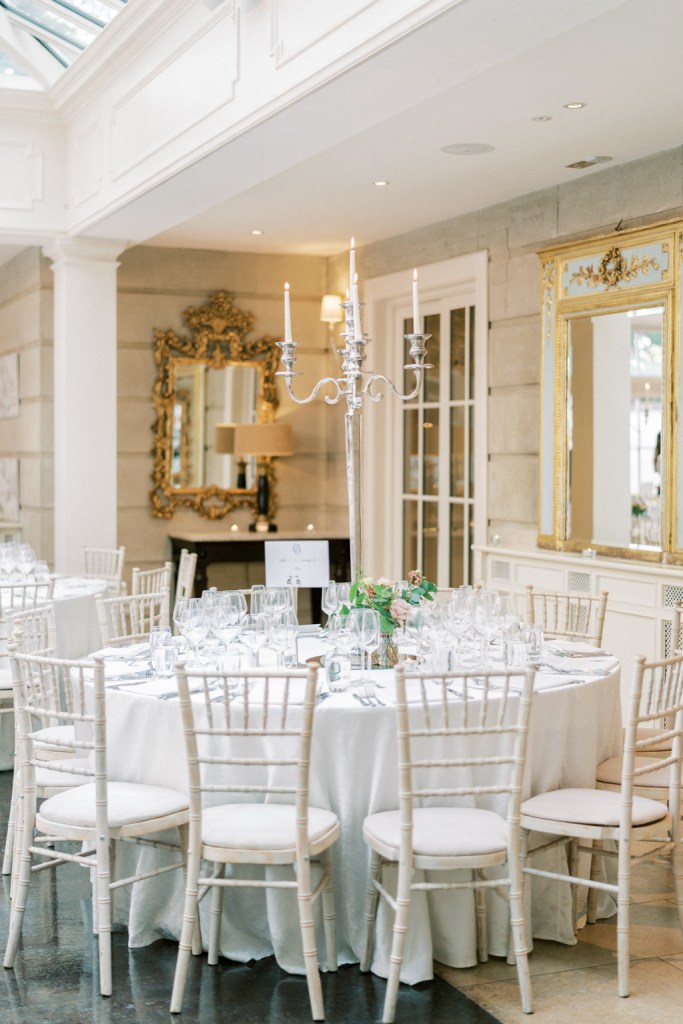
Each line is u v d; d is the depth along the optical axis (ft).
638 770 11.07
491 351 24.44
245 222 26.58
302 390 31.76
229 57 17.20
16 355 30.37
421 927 11.26
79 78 23.54
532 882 12.09
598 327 21.09
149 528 30.37
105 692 11.87
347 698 11.58
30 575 21.01
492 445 24.45
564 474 21.91
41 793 12.62
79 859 11.28
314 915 11.53
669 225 19.42
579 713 12.17
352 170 21.29
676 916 12.89
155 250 30.01
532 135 18.79
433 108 17.30
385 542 29.53
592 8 12.05
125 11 20.07
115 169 22.59
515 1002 10.86
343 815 11.39
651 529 19.75
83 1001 10.85
